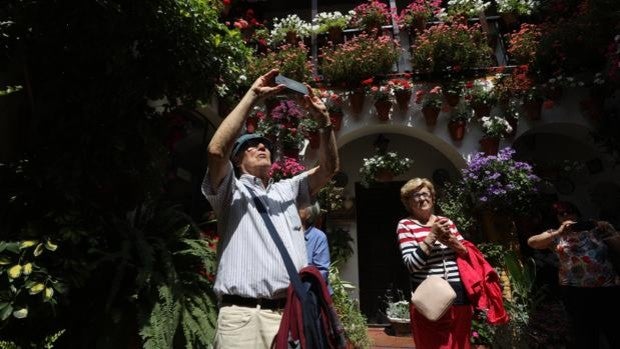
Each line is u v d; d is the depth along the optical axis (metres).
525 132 4.93
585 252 3.08
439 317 2.11
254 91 1.61
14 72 2.86
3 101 2.77
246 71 4.89
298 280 1.47
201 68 3.34
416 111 5.12
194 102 3.48
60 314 2.46
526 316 3.65
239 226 1.60
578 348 3.02
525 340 3.56
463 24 5.43
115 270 2.60
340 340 1.44
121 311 2.46
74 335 2.48
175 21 3.02
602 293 2.99
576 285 3.07
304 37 5.75
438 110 4.98
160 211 3.28
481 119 4.89
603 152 5.20
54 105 2.82
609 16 4.16
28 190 2.48
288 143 4.77
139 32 2.91
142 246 2.59
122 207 3.01
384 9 5.68
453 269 2.35
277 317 1.49
